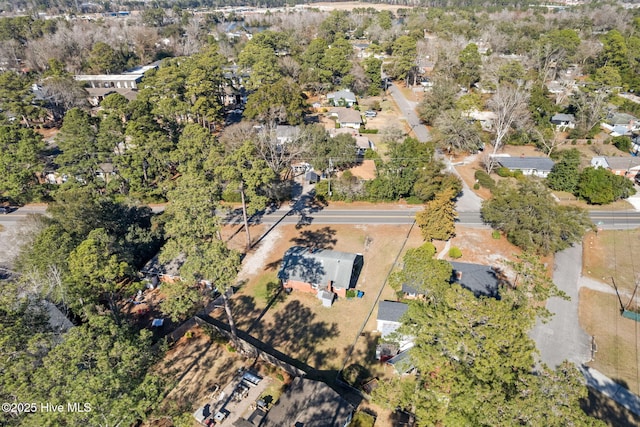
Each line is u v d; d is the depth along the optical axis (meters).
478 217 61.47
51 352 23.44
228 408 33.06
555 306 44.00
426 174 61.91
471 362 25.00
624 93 114.94
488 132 90.38
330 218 61.97
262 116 85.62
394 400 26.83
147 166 67.06
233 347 38.84
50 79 97.44
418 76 135.12
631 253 53.00
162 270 47.00
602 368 36.44
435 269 36.00
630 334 40.16
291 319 42.38
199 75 92.50
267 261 51.75
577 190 66.69
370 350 38.44
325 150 74.00
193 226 35.62
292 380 35.38
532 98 93.44
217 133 91.94
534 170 74.38
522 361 23.88
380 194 65.00
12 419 21.02
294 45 147.00
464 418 22.62
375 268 49.81
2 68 134.75
